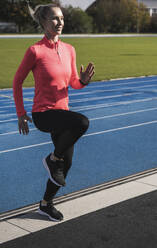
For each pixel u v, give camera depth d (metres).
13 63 20.27
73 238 2.85
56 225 3.08
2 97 10.84
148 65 19.28
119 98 10.38
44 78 2.99
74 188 4.05
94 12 66.38
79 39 44.91
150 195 3.66
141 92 11.40
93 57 23.70
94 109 8.89
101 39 45.44
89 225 3.05
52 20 2.97
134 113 8.40
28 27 62.34
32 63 2.98
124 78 14.62
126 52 27.52
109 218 3.17
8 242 2.80
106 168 4.73
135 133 6.60
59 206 3.45
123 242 2.77
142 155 5.29
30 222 3.15
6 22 63.28
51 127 2.96
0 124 7.54
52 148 5.79
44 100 3.03
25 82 13.74
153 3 77.88
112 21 66.50
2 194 3.94
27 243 2.79
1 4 62.06
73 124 2.82
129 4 66.56
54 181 2.92
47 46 3.02
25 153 5.52
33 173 4.62
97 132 6.69
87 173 4.55
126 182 4.07
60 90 3.05
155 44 36.97
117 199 3.58
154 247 2.70
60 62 3.04
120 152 5.45
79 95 10.95
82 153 5.41
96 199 3.60
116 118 7.89
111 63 20.22
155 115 8.18
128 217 3.19
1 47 31.75
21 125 3.05
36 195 3.90
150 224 3.06
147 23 67.81
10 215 3.32
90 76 3.13
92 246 2.72
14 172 4.66
